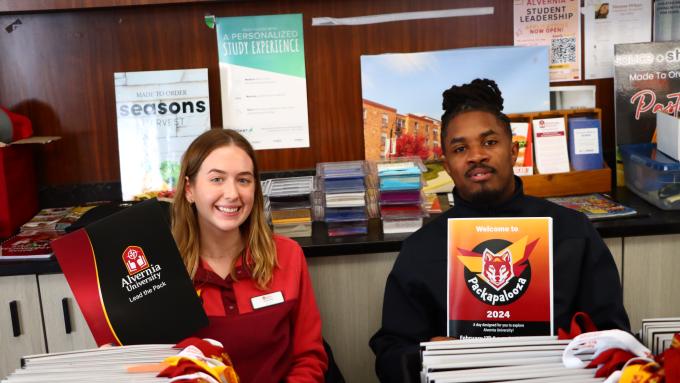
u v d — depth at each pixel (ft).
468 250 4.27
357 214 7.19
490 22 8.34
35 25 8.18
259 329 4.95
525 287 4.19
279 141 8.48
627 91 8.24
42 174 8.49
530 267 4.20
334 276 7.06
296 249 5.49
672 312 7.18
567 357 3.04
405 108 8.34
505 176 4.94
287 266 5.37
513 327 4.18
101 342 3.92
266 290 5.18
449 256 4.30
